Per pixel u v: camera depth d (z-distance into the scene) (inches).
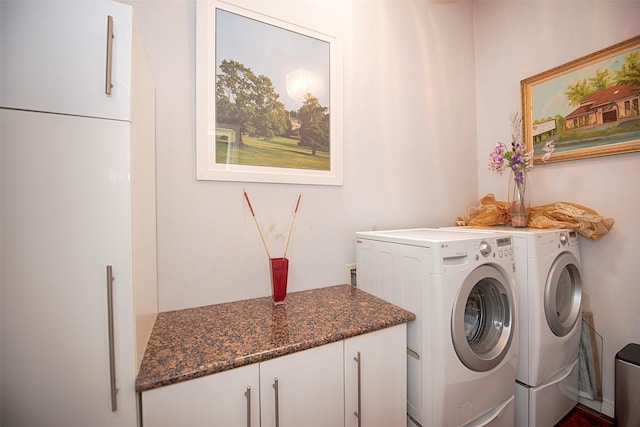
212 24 50.3
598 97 62.1
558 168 69.9
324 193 62.5
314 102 60.4
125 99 27.8
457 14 84.5
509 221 71.9
